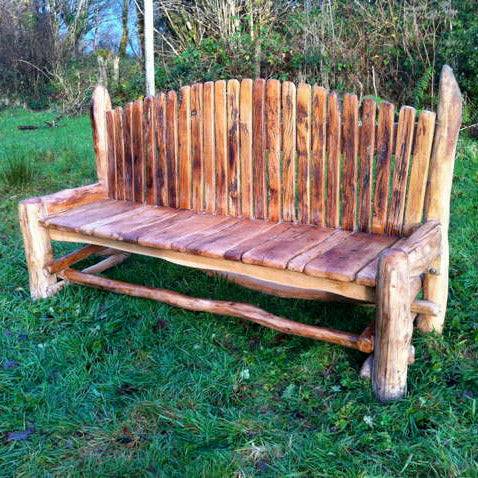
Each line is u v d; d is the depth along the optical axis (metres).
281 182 3.04
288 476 2.02
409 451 2.07
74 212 3.44
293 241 2.75
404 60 7.38
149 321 3.13
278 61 8.41
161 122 3.35
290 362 2.73
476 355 2.67
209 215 3.24
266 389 2.55
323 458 2.09
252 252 2.61
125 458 2.15
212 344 2.91
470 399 2.31
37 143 7.72
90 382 2.64
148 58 7.96
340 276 2.36
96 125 3.64
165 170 3.40
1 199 5.46
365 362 2.55
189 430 2.30
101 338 3.00
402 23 7.50
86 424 2.36
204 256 2.69
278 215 3.07
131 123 3.48
